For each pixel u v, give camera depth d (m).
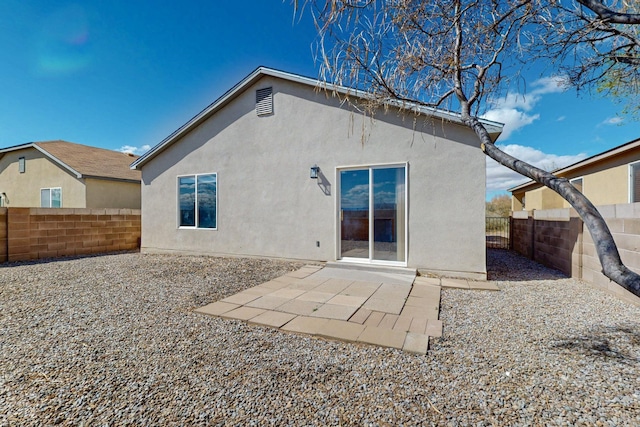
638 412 2.06
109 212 10.73
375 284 5.81
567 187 2.04
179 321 3.95
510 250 10.98
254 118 8.50
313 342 3.33
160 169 10.00
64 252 9.50
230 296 5.07
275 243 8.23
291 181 8.00
